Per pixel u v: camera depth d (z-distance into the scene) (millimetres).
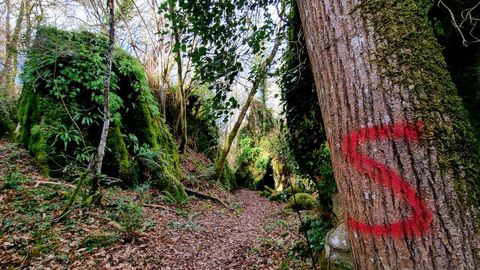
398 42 1030
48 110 6801
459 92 2447
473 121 2301
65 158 6500
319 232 3953
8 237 3705
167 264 4059
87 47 7492
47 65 6883
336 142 1158
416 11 1086
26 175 5781
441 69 1036
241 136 18250
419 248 904
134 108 8539
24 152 6586
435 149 939
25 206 4582
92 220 4668
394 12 1069
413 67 1006
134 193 6938
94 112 7238
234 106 3236
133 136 7812
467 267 850
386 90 1011
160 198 7230
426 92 987
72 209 4617
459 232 879
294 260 4109
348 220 1129
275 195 12562
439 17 2500
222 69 3090
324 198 4066
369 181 1017
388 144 988
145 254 4148
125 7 10102
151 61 11648
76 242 3967
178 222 5961
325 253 3326
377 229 986
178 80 11578
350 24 1116
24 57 7406
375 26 1067
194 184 10062
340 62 1132
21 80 7203
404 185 945
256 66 3553
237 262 4453
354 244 1098
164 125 10773
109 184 6332
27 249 3559
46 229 4051
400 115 980
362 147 1042
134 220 4973
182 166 11023
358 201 1054
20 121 7398
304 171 4504
